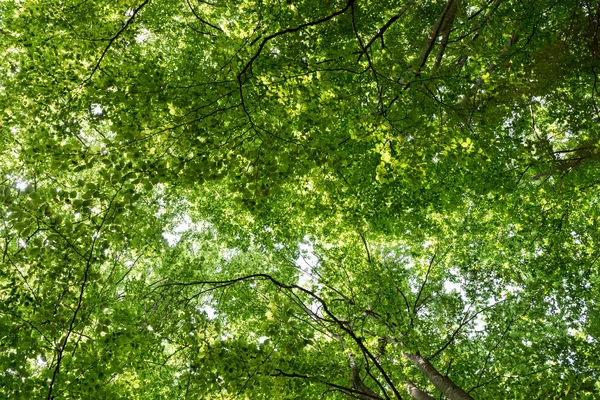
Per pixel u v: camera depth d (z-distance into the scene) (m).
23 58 7.07
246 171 5.21
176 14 10.83
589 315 10.16
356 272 10.79
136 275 11.01
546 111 11.24
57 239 4.79
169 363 8.88
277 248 12.48
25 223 4.58
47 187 7.98
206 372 5.48
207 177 5.14
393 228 10.48
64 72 6.73
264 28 7.12
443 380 8.00
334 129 8.33
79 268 5.01
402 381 9.09
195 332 5.76
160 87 5.30
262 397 6.23
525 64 7.86
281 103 5.93
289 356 5.70
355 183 9.08
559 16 8.46
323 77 5.95
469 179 9.53
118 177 4.74
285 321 5.52
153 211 10.48
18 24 6.81
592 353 8.73
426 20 9.91
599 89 9.16
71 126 6.48
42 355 4.67
